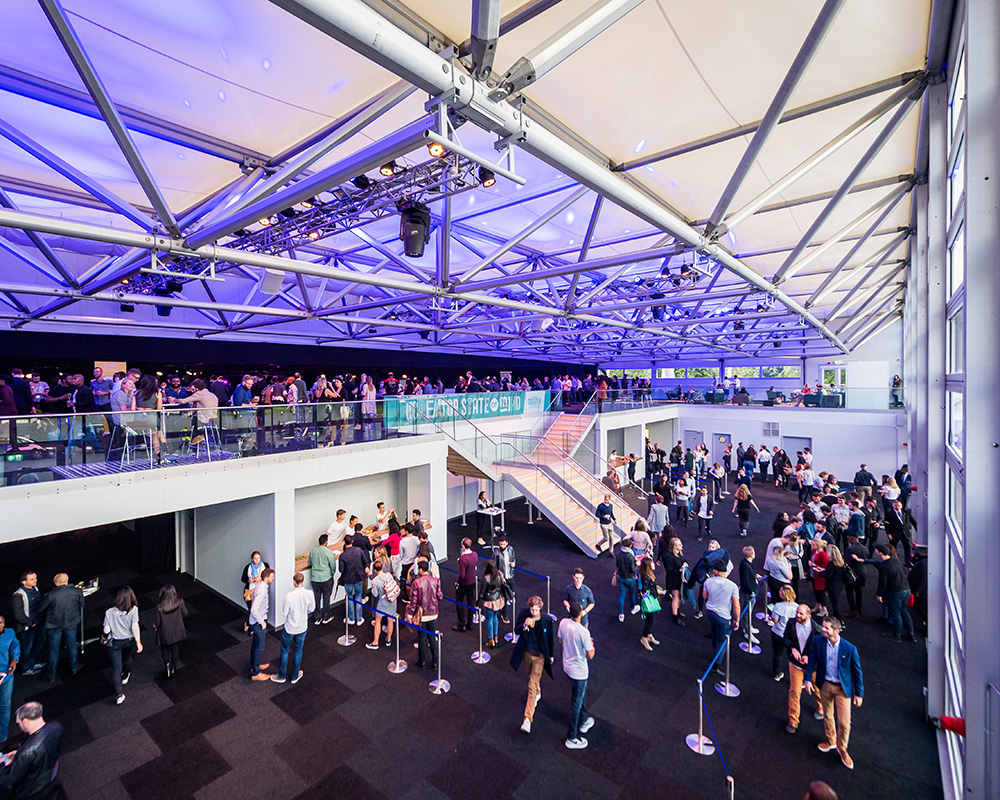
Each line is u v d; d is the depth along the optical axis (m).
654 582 8.91
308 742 6.52
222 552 11.20
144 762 6.20
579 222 11.52
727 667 7.56
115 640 7.38
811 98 6.19
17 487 7.16
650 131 6.63
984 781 4.20
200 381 10.58
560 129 6.33
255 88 5.74
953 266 6.63
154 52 5.07
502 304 13.40
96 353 16.50
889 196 9.02
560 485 16.33
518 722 6.89
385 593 8.87
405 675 8.05
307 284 19.38
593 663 8.38
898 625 9.21
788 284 19.39
